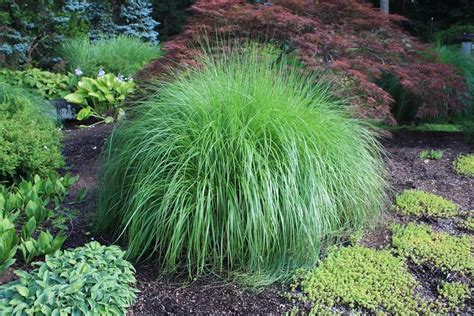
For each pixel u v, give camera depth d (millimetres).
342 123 3623
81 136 6250
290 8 5289
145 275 2986
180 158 3062
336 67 4645
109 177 3486
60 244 3035
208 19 5133
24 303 2344
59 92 7738
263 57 4133
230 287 2887
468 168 4816
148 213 3041
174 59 4977
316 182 3031
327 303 2740
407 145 5750
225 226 2938
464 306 2742
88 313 2346
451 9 12930
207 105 3297
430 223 3699
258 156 3000
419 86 5285
